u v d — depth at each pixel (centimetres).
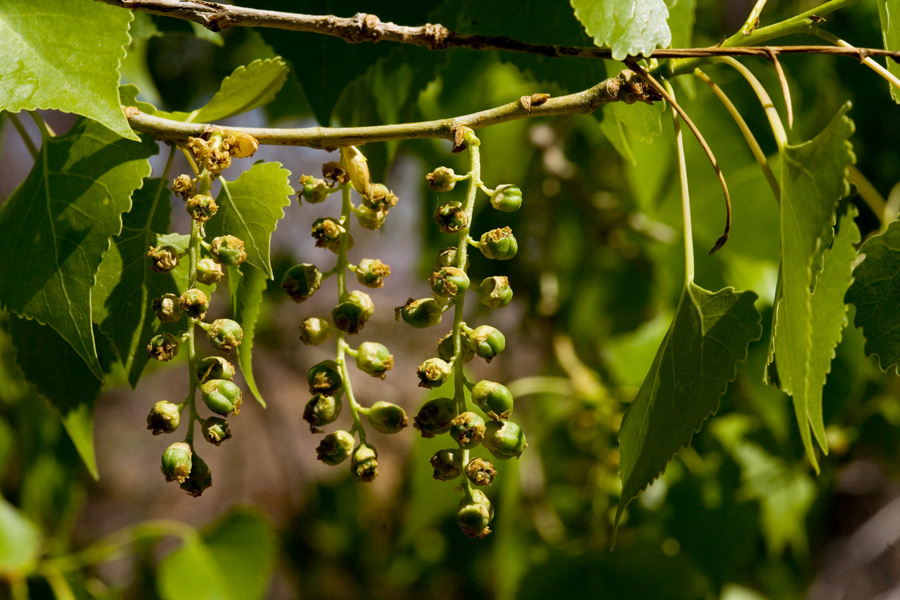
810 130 72
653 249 82
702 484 70
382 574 121
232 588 72
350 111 54
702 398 46
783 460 70
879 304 49
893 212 69
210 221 48
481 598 99
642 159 68
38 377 52
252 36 61
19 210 48
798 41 70
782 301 46
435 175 46
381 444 147
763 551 84
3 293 47
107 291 48
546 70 52
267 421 150
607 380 81
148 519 170
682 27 54
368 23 47
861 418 73
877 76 72
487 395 46
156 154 47
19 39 46
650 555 67
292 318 137
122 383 56
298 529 130
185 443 46
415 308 46
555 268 93
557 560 68
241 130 47
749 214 68
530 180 87
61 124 124
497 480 65
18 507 87
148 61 69
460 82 69
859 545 127
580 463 81
